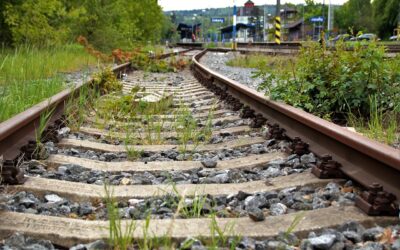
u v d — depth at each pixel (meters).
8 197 3.38
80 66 15.29
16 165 4.06
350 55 6.28
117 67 13.14
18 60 10.53
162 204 3.34
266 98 6.14
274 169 4.15
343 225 2.85
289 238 2.73
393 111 5.80
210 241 2.71
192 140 5.66
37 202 3.36
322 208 3.13
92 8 23.41
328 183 3.64
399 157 2.91
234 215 3.20
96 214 3.23
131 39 28.28
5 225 2.86
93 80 8.91
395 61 6.43
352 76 6.21
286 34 98.75
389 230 2.73
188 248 2.65
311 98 6.41
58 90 7.82
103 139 5.65
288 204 3.33
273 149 4.95
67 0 22.78
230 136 5.75
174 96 9.38
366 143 3.32
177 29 120.44
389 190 3.07
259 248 2.62
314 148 4.35
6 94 6.54
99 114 6.97
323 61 6.41
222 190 3.63
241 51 31.25
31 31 17.81
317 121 4.29
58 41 18.52
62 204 3.36
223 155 4.85
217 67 19.41
